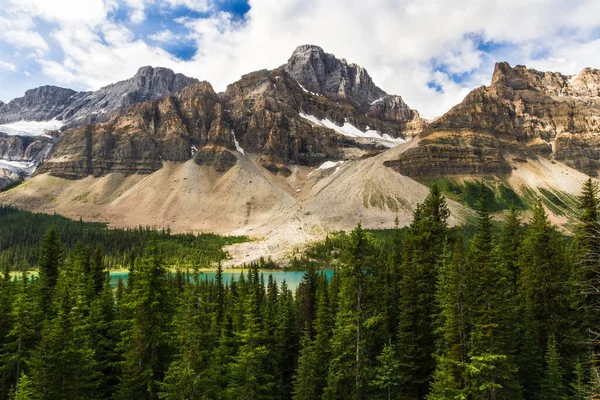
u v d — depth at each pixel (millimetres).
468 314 36281
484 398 33156
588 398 24828
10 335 45469
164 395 36281
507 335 36375
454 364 35531
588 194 41062
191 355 37750
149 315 41406
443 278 40500
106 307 56281
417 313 45188
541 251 47844
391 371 39719
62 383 38531
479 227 40812
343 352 40312
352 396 39938
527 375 42438
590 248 33875
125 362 40625
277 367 57312
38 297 57344
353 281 38812
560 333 44312
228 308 69188
